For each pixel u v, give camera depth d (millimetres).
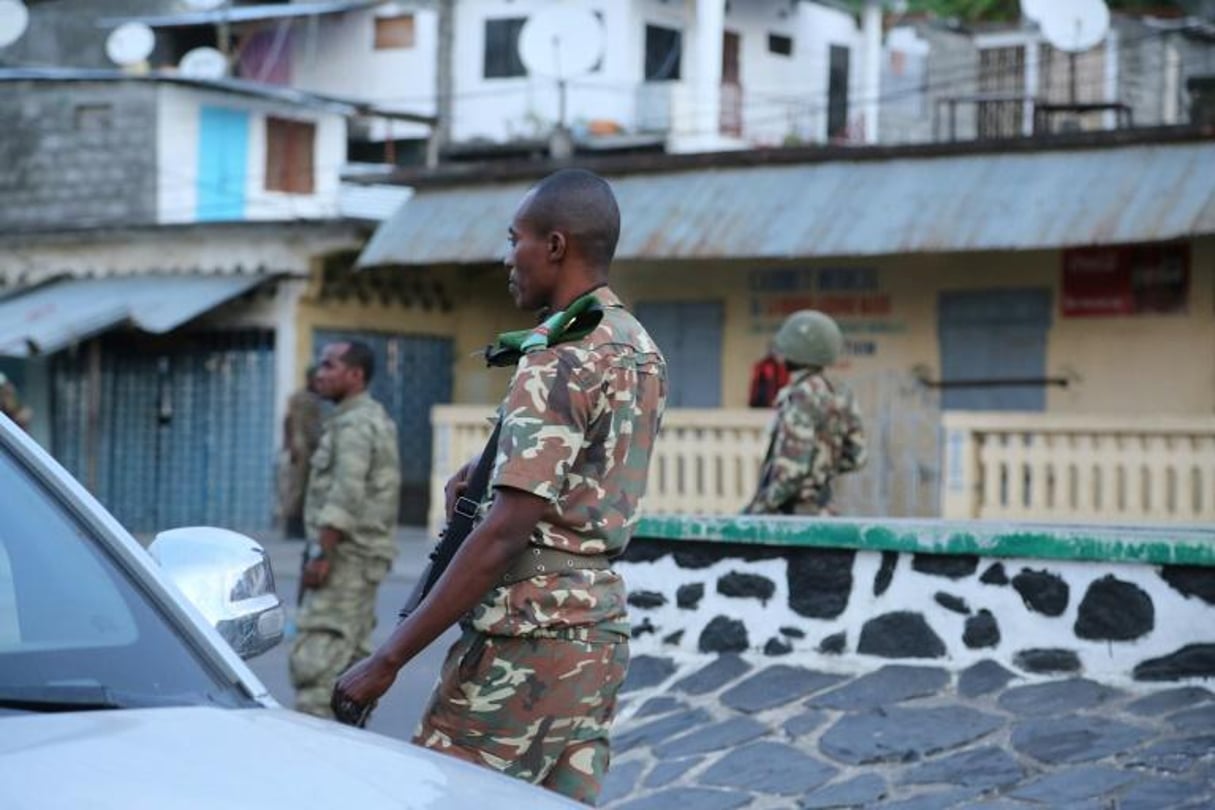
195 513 33125
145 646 4566
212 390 33000
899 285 28172
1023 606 9750
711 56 43875
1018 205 24641
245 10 46156
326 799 3918
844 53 49688
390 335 33469
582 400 5828
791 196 26531
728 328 29625
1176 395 26094
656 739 9812
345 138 43312
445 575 5793
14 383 34500
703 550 10688
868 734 9359
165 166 40250
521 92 45562
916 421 27953
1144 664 9414
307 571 11430
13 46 49656
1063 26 34125
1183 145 24469
